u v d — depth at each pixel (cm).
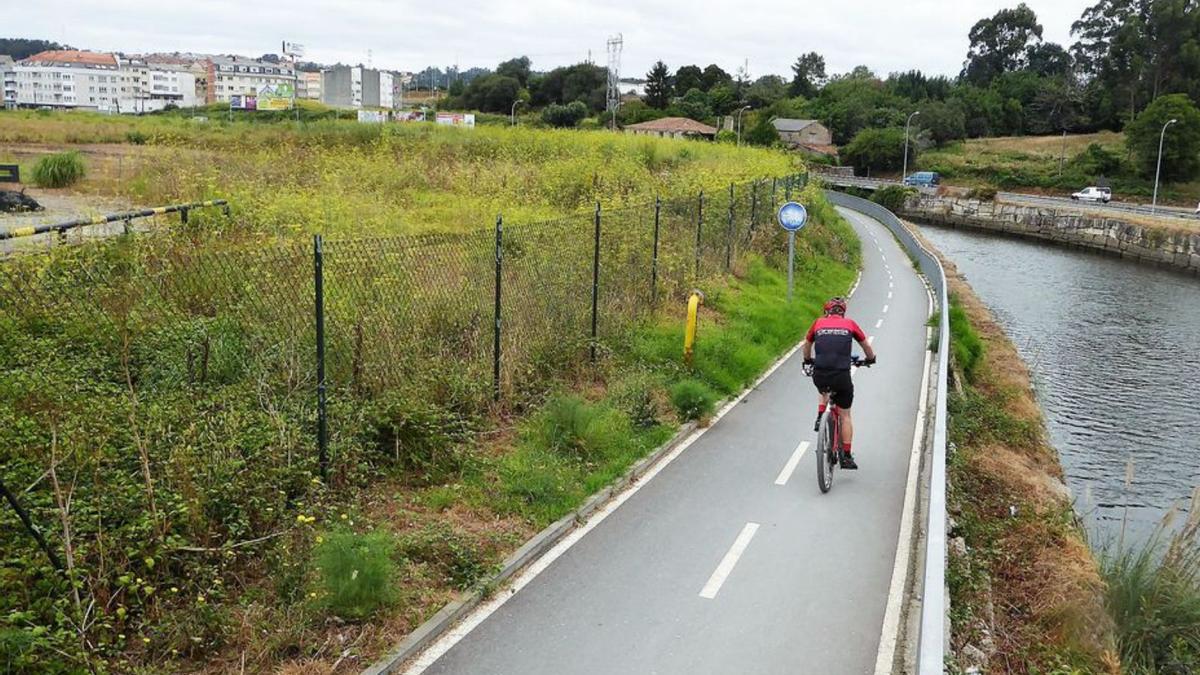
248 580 649
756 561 800
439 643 635
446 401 988
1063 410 2266
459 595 692
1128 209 6869
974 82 15225
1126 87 11462
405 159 2739
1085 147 10444
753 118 10544
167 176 1998
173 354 851
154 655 549
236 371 877
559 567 768
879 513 928
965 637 766
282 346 891
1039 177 9406
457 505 834
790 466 1066
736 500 948
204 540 645
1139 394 2467
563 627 668
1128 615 937
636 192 2375
